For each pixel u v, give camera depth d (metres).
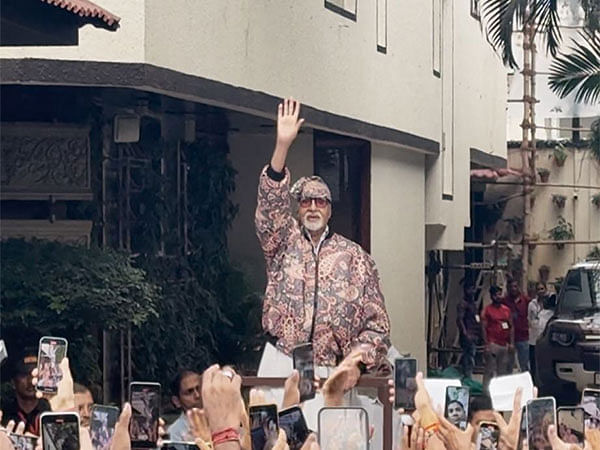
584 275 20.50
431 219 21.17
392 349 7.28
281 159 7.30
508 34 15.59
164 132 14.23
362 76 17.06
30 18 7.89
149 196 13.65
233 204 15.97
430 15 20.62
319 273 7.19
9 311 10.46
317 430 5.01
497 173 26.09
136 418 5.23
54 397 5.38
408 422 5.49
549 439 4.94
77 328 10.84
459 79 22.72
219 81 12.34
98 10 8.53
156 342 13.27
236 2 12.73
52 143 12.38
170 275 14.09
